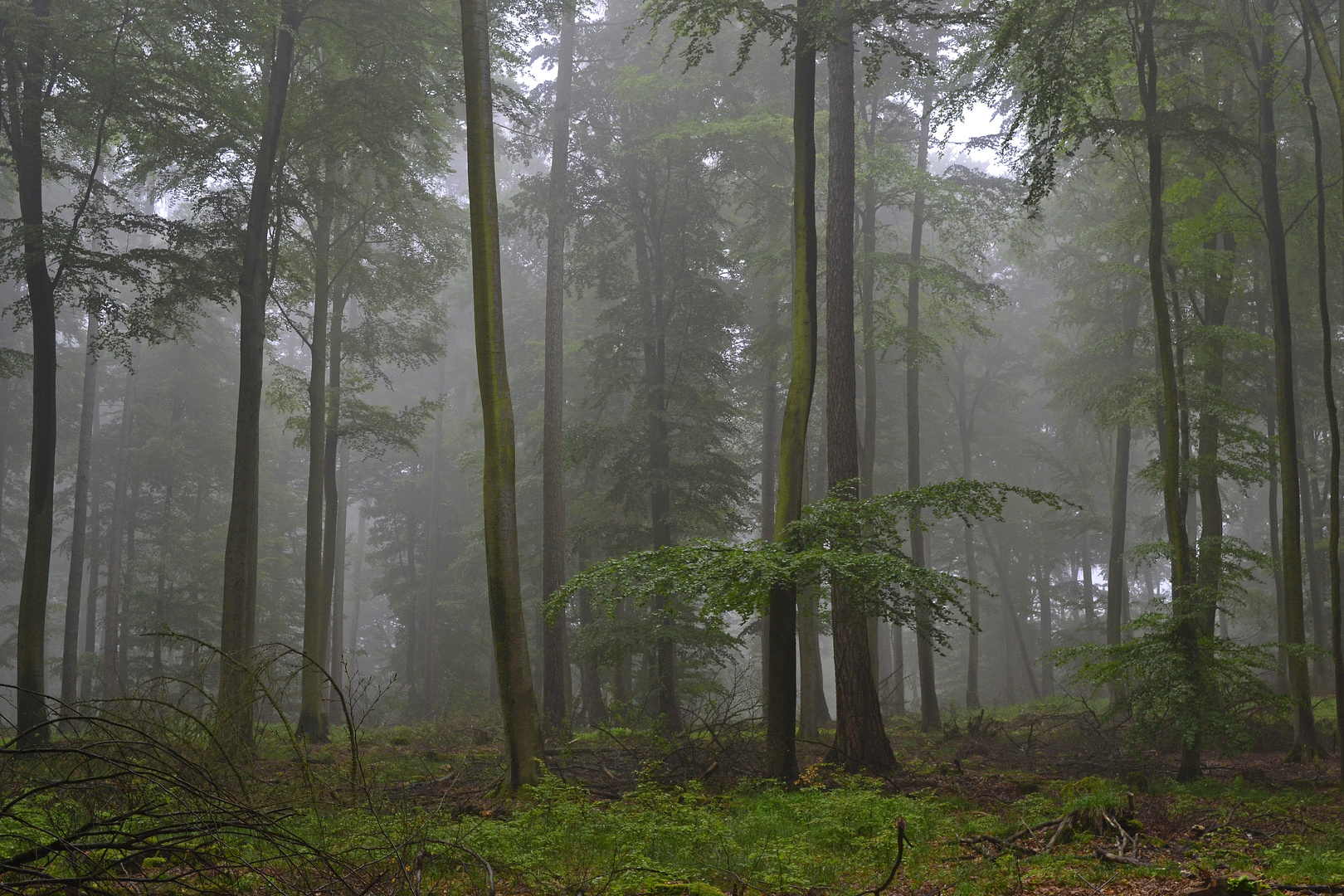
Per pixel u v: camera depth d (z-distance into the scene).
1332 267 18.56
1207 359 15.38
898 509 10.73
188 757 7.23
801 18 11.30
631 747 13.69
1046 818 8.51
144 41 16.16
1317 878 6.39
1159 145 12.41
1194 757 11.87
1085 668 12.27
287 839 5.11
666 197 23.08
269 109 16.14
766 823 8.32
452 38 17.33
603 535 22.75
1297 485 13.97
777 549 9.91
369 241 21.77
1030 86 11.88
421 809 6.96
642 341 23.03
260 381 15.59
